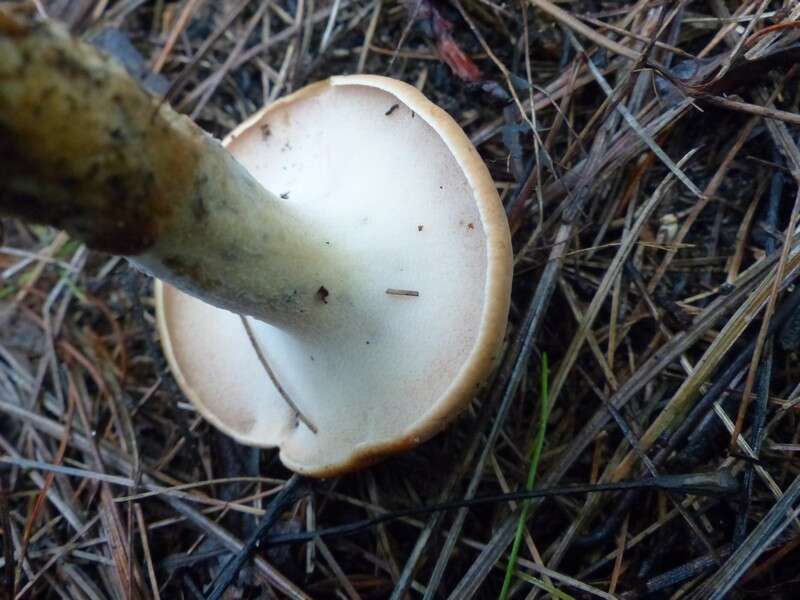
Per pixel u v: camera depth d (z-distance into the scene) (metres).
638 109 0.20
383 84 0.17
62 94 0.11
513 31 0.22
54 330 0.23
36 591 0.20
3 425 0.23
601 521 0.18
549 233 0.20
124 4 0.25
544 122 0.21
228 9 0.25
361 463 0.17
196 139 0.13
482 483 0.19
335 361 0.17
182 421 0.21
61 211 0.12
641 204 0.20
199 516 0.20
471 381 0.15
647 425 0.19
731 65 0.18
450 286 0.16
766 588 0.17
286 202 0.16
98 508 0.21
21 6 0.11
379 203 0.17
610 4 0.21
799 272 0.18
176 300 0.20
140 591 0.19
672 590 0.18
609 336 0.20
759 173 0.19
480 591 0.18
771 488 0.17
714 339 0.18
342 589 0.19
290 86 0.23
